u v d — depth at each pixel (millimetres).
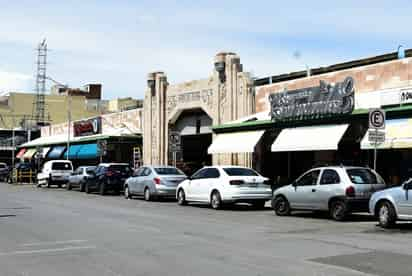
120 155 46250
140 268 9766
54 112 82938
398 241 12875
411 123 20281
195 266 9883
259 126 27469
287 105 25797
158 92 39688
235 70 32406
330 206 17953
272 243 12602
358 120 22734
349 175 17781
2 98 85312
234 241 12945
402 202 15195
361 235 14055
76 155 49500
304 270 9438
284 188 19625
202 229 15352
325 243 12555
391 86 23609
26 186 46312
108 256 11000
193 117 37406
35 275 9305
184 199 24422
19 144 74625
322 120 24219
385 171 23844
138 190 28500
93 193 34875
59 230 15133
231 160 32062
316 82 27141
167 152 38906
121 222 17172
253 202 22234
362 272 9258
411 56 23812
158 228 15578
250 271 9398
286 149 24953
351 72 25391
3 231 14938
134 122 44312
